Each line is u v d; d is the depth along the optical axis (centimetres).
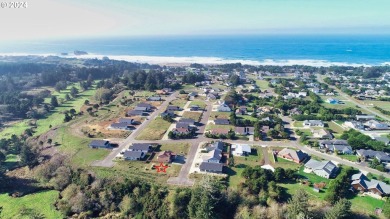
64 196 7819
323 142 10300
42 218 7088
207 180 7094
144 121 12888
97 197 7631
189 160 9231
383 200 7106
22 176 8931
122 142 10638
